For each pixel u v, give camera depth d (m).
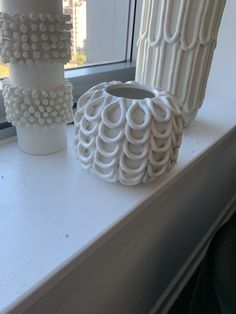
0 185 0.40
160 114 0.37
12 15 0.35
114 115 0.36
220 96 0.90
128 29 0.82
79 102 0.41
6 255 0.29
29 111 0.42
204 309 0.51
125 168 0.37
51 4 0.37
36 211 0.36
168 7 0.48
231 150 0.88
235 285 0.44
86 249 0.31
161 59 0.52
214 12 0.49
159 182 0.43
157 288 0.72
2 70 0.49
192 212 0.75
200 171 0.63
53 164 0.45
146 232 0.53
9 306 0.24
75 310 0.41
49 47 0.38
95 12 0.69
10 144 0.49
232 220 0.59
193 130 0.63
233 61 0.85
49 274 0.28
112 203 0.38
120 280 0.51
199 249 0.93
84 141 0.39
